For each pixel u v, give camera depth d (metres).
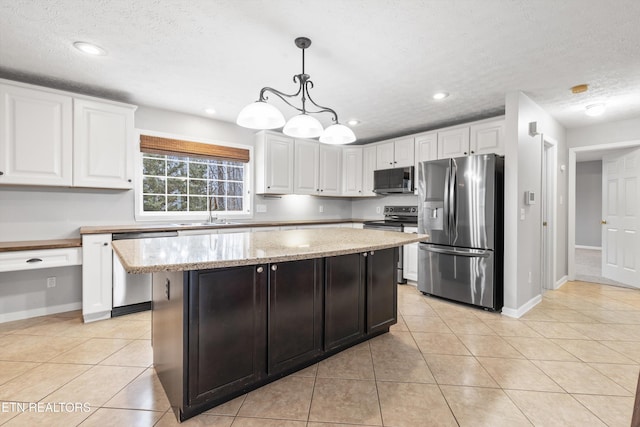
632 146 4.02
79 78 2.84
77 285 3.24
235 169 4.44
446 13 1.86
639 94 3.12
